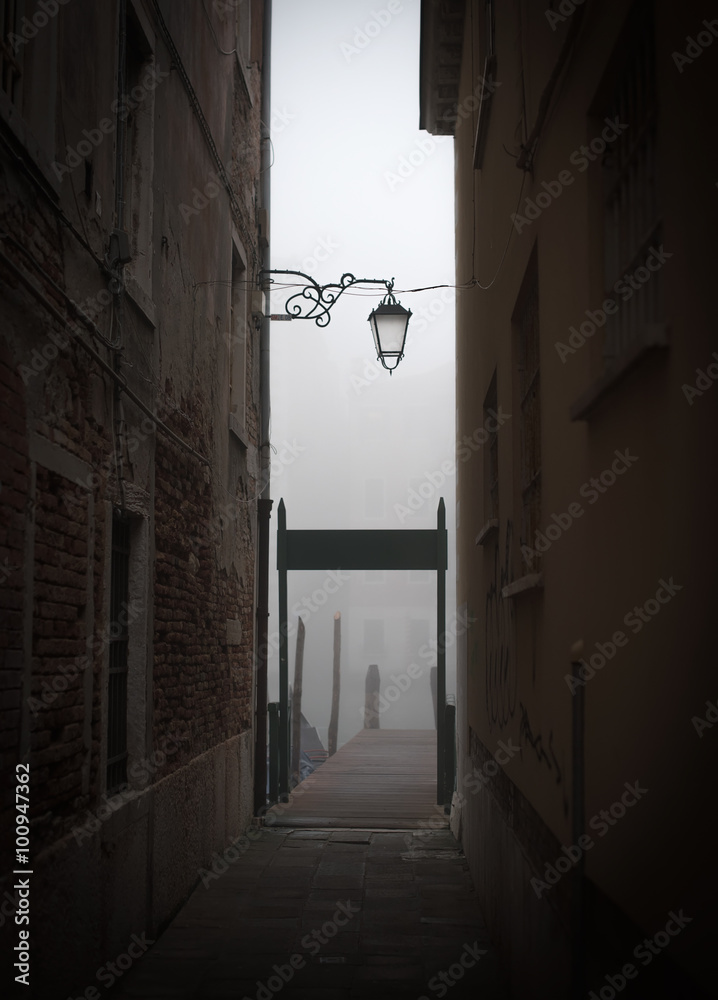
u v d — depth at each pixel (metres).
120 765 6.54
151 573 6.95
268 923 7.55
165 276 7.49
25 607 4.48
